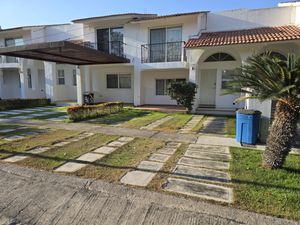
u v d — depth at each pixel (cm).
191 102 1235
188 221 291
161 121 1013
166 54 1452
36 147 592
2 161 487
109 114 1223
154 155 533
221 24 1367
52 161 486
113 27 1594
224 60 1315
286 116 416
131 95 1750
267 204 311
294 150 566
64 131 801
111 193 353
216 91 1348
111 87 1808
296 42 1000
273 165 434
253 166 451
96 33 1653
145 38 1500
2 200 352
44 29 1855
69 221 304
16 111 1384
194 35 1328
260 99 406
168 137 714
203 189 359
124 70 1739
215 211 300
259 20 1295
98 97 1830
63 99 1966
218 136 729
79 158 507
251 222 278
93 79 1833
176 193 347
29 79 1952
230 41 1070
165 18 1359
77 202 341
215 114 1226
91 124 939
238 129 640
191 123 965
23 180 406
